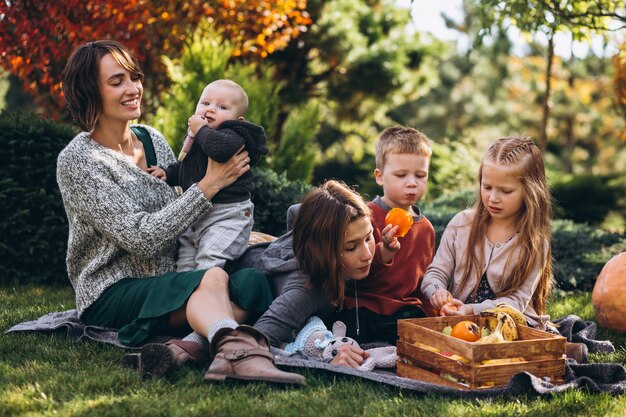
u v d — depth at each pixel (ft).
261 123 31.01
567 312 19.17
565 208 42.37
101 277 13.39
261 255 13.58
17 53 32.81
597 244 26.11
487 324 12.45
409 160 14.40
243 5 37.35
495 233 14.39
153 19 34.32
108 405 10.09
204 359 11.92
